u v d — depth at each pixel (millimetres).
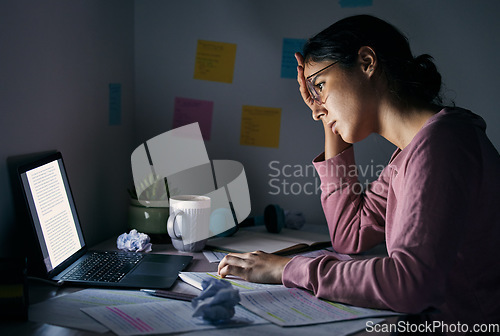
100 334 807
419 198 916
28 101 1168
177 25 1813
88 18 1453
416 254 888
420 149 954
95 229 1541
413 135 1091
